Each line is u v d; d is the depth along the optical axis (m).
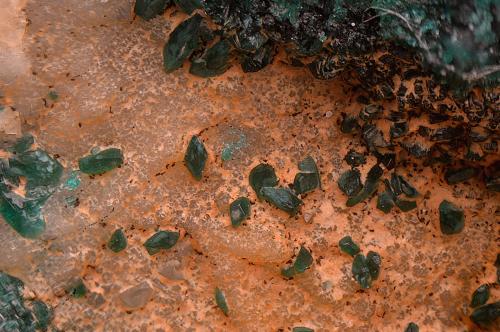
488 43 0.08
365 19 0.08
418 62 0.08
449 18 0.08
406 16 0.08
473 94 0.08
